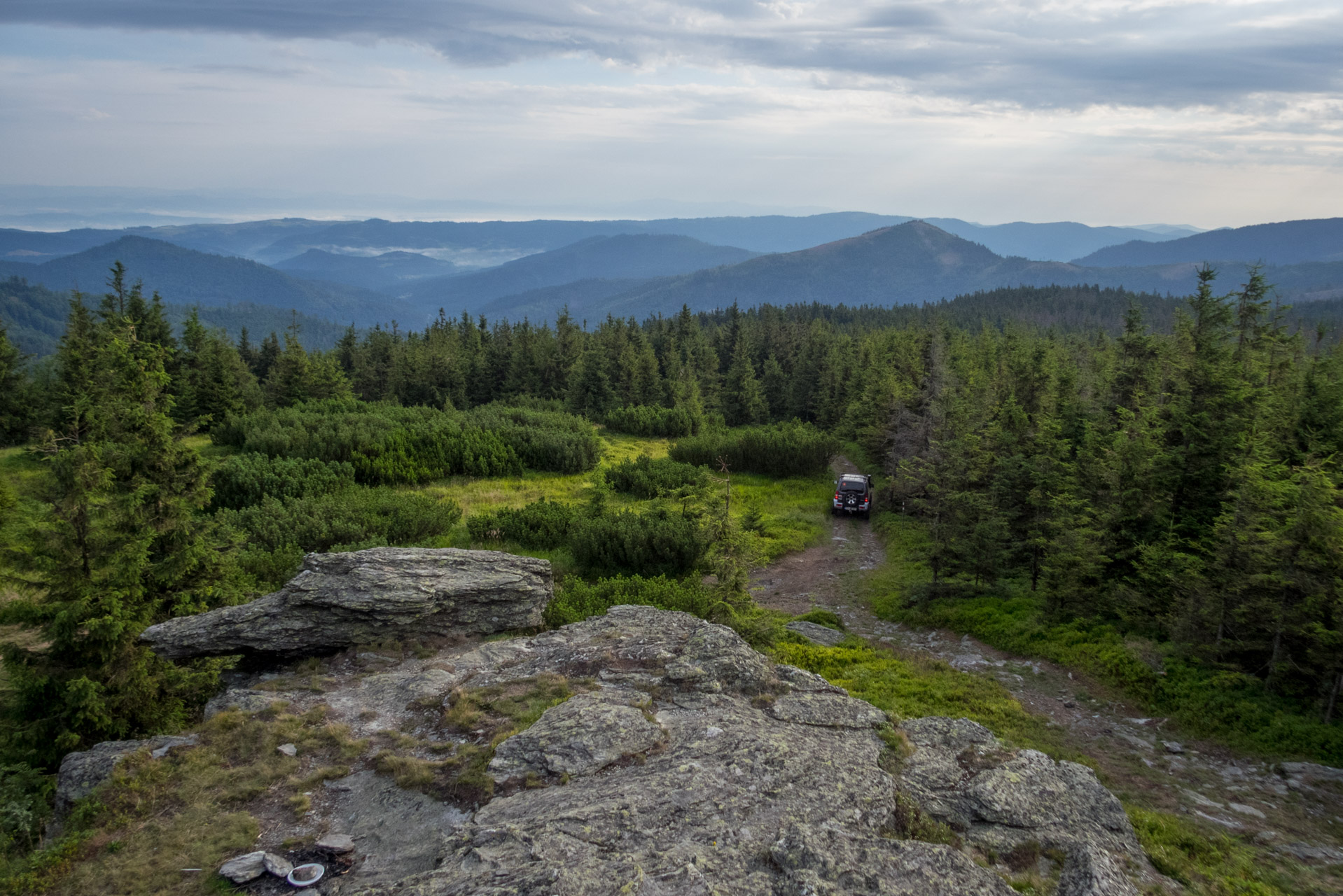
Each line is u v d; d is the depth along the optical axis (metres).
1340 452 20.12
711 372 81.56
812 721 10.27
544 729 9.31
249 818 8.09
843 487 36.62
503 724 10.01
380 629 13.33
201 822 8.04
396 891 6.20
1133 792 11.23
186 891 6.95
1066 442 22.62
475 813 7.88
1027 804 8.39
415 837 7.70
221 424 46.25
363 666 12.68
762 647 17.30
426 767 8.89
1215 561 15.33
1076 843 7.70
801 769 8.36
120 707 11.16
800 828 6.96
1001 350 59.06
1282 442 21.02
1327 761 12.01
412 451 39.69
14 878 7.11
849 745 9.48
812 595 24.03
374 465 36.44
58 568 11.35
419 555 15.23
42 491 11.52
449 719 10.13
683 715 10.09
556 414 59.16
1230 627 14.83
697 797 7.67
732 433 59.19
